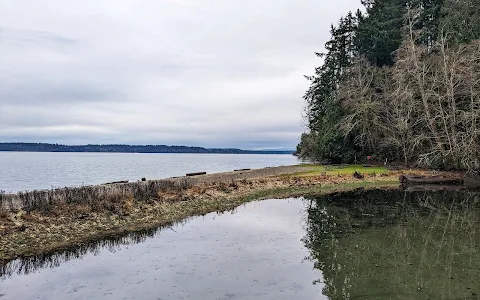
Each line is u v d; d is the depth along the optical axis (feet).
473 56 100.22
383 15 149.18
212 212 58.80
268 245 39.09
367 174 105.60
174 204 60.59
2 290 27.43
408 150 116.47
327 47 154.92
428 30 137.28
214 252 36.45
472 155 96.89
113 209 52.11
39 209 47.85
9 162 287.89
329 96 148.36
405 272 31.09
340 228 47.14
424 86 112.27
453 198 74.64
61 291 27.12
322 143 139.44
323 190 86.38
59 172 165.17
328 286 27.94
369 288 27.71
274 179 97.19
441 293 26.76
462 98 107.96
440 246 38.86
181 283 28.25
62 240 40.42
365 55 145.79
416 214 56.90
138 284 28.17
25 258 34.96
